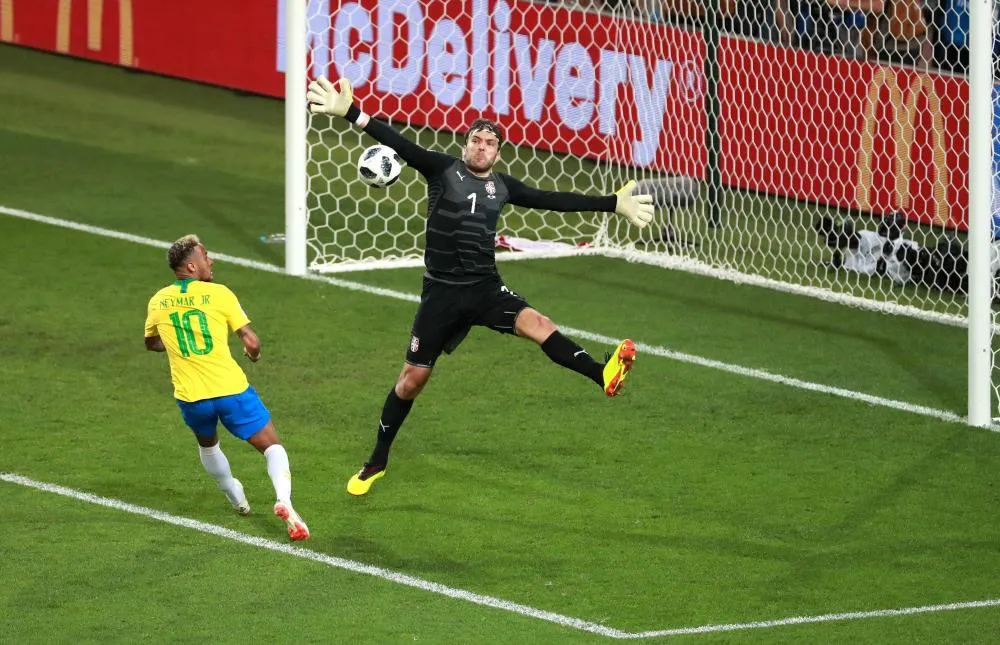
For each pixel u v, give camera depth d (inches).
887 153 2324.1
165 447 1449.3
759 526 1309.1
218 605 1126.4
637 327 1876.2
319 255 2086.6
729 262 2174.0
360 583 1173.7
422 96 2662.4
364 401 1594.5
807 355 1791.3
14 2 3248.0
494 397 1616.6
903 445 1513.3
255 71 3014.3
